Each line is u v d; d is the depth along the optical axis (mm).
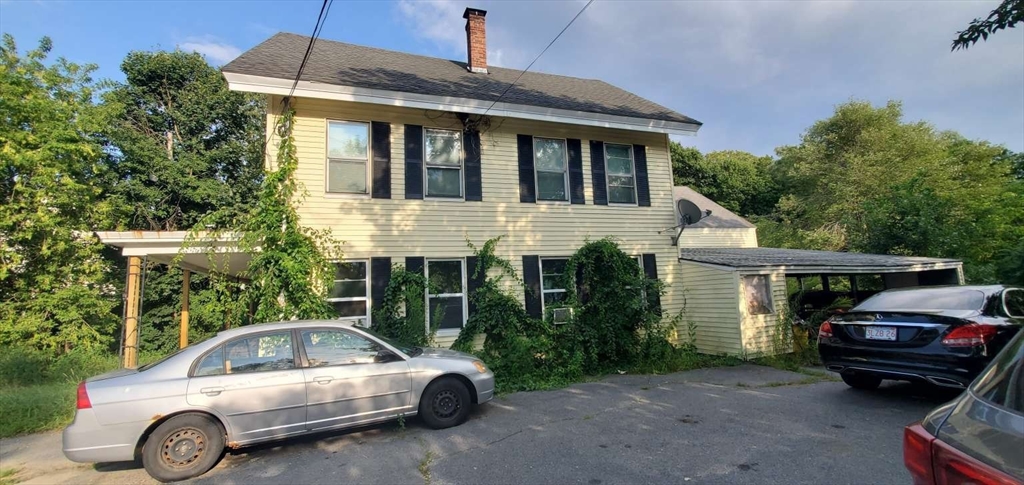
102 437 4527
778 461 4426
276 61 9781
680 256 12469
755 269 10828
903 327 5914
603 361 10023
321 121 9602
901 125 31219
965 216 18062
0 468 5172
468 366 6148
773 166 43562
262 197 8453
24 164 13359
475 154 10727
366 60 11781
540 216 11078
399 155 10070
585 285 10633
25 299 13680
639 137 12492
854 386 7203
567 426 5820
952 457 1697
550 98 11641
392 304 9445
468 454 4957
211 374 5004
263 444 5582
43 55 15516
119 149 18812
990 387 1889
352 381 5453
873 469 4164
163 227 19969
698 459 4566
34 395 7145
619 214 11859
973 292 6168
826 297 15977
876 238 17844
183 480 4668
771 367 9641
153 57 21156
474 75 12883
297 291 8203
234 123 22141
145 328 17484
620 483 4098
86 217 15133
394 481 4352
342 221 9477
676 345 11625
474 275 10250
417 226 10008
